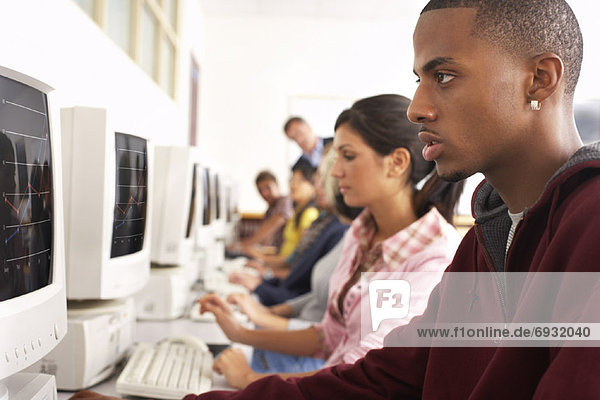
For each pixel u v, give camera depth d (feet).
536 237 1.84
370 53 18.75
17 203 2.32
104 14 6.68
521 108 1.77
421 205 3.91
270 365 4.52
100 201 3.60
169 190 5.88
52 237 2.69
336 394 2.72
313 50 18.71
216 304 4.90
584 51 1.85
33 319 2.34
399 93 4.03
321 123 18.85
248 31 18.63
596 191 1.58
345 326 4.38
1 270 2.17
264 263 11.15
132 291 4.12
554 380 1.40
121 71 7.39
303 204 11.36
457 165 1.87
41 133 2.59
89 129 3.59
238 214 17.07
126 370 3.60
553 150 1.79
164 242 5.89
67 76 5.14
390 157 3.87
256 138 18.81
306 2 17.04
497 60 1.75
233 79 18.71
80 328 3.35
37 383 2.53
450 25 1.80
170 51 12.71
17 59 2.30
